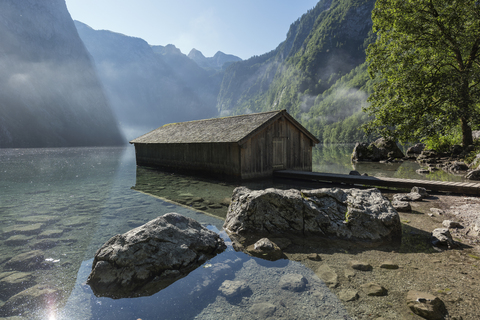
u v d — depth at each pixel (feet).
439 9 54.39
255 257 14.28
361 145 79.15
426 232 17.15
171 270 12.48
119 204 28.45
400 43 60.08
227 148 44.70
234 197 20.95
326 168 58.44
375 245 15.48
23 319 9.48
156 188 37.96
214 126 54.60
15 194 35.29
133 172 59.67
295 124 49.34
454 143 66.33
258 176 44.34
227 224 19.30
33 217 23.85
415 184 30.68
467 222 18.44
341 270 12.55
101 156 126.52
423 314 8.98
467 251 13.99
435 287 10.73
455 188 27.89
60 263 14.39
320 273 12.31
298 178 42.78
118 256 12.25
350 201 17.76
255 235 17.65
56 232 19.70
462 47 56.13
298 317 9.23
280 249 14.70
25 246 16.97
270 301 10.23
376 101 63.77
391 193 30.42
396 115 57.16
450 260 13.08
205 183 42.04
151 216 23.58
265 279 11.91
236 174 42.96
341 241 16.22
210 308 9.95
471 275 11.53
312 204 17.84
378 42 65.92
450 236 15.21
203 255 14.03
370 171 50.67
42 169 68.13
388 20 61.52
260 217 18.25
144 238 13.10
